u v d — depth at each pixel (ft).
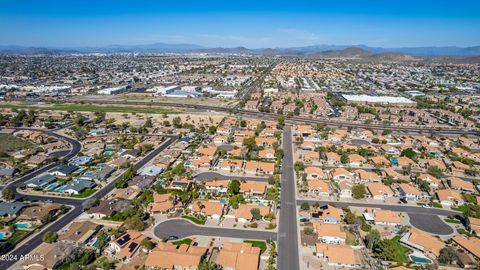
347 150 569.64
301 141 614.75
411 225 349.00
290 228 335.06
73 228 321.11
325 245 295.69
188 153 556.92
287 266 277.44
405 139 643.86
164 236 317.63
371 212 372.58
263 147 586.86
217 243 307.37
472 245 304.30
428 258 290.56
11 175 457.68
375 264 282.36
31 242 306.76
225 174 472.44
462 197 407.03
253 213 345.51
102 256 286.25
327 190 413.59
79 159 517.96
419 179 446.60
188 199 390.63
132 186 424.46
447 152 574.97
